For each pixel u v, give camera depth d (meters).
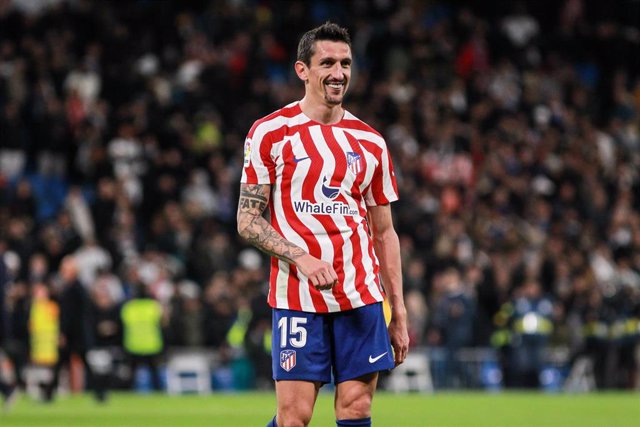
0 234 61.34
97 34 78.44
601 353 67.69
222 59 80.75
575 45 94.00
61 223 63.34
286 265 18.83
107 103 75.12
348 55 18.94
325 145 18.91
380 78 85.44
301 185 18.80
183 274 65.69
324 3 90.50
